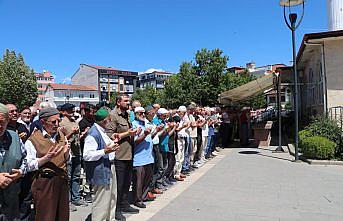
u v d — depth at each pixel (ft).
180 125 28.55
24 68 131.95
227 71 93.86
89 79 310.04
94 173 15.81
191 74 92.02
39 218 12.92
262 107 125.80
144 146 20.52
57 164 13.24
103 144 15.88
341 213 18.97
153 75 353.72
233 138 60.70
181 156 28.27
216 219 17.98
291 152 43.21
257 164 35.86
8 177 10.49
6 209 11.21
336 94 44.24
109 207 16.65
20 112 21.06
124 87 323.57
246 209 19.77
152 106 23.80
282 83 60.80
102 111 16.08
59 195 13.32
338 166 33.76
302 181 27.22
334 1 55.57
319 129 38.99
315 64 52.19
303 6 37.88
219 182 27.30
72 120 21.33
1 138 11.04
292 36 38.37
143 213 19.17
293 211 19.35
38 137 12.73
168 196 23.07
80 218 18.60
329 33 42.32
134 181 20.26
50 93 266.16
